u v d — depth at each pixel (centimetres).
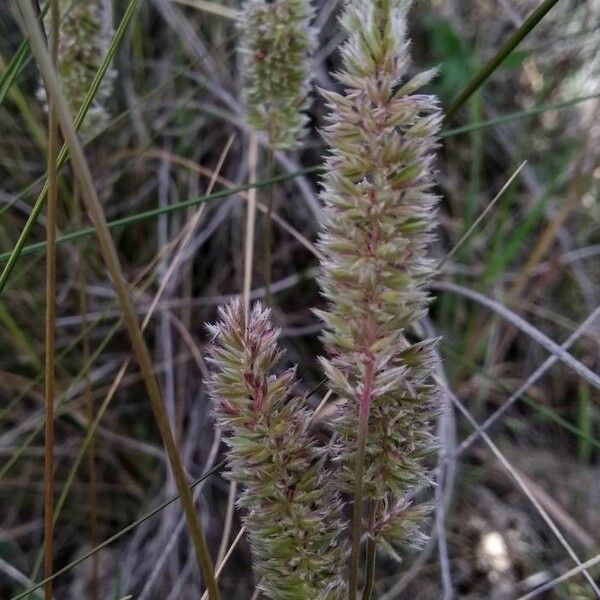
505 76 28
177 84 25
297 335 23
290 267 24
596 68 26
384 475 8
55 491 21
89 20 14
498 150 27
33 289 22
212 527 21
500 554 20
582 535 19
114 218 23
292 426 8
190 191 24
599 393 23
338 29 25
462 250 24
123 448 22
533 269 24
